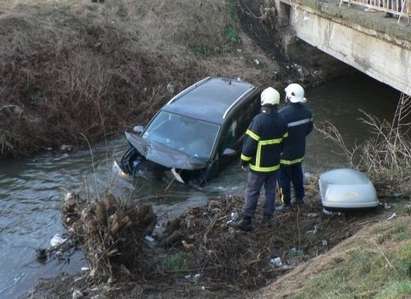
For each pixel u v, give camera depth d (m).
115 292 7.09
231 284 7.23
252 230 8.34
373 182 9.20
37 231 9.08
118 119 13.61
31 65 13.39
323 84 17.77
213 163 9.89
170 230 8.39
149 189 9.89
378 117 14.72
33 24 14.27
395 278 5.60
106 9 16.56
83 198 9.88
